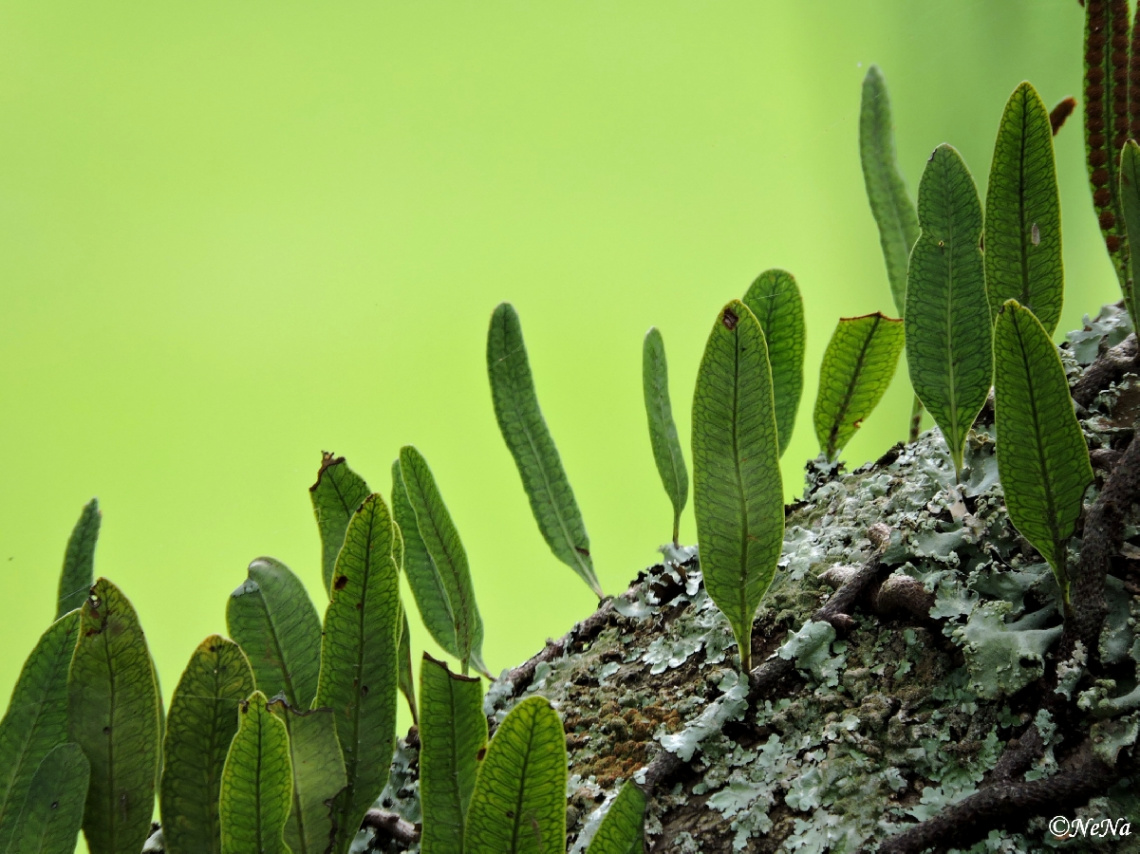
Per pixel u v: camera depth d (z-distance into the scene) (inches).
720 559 37.2
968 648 36.7
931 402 37.8
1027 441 36.3
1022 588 37.0
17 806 36.8
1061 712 36.2
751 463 37.0
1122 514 36.4
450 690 36.6
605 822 36.2
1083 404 37.9
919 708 36.9
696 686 38.1
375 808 38.4
